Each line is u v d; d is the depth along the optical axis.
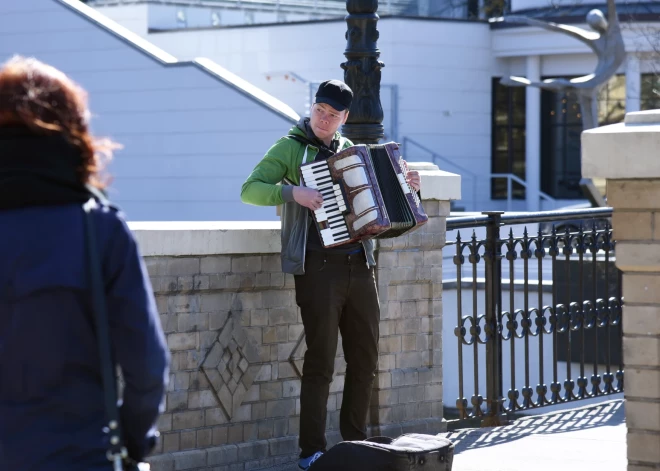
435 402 10.66
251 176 8.50
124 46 28.42
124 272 4.00
